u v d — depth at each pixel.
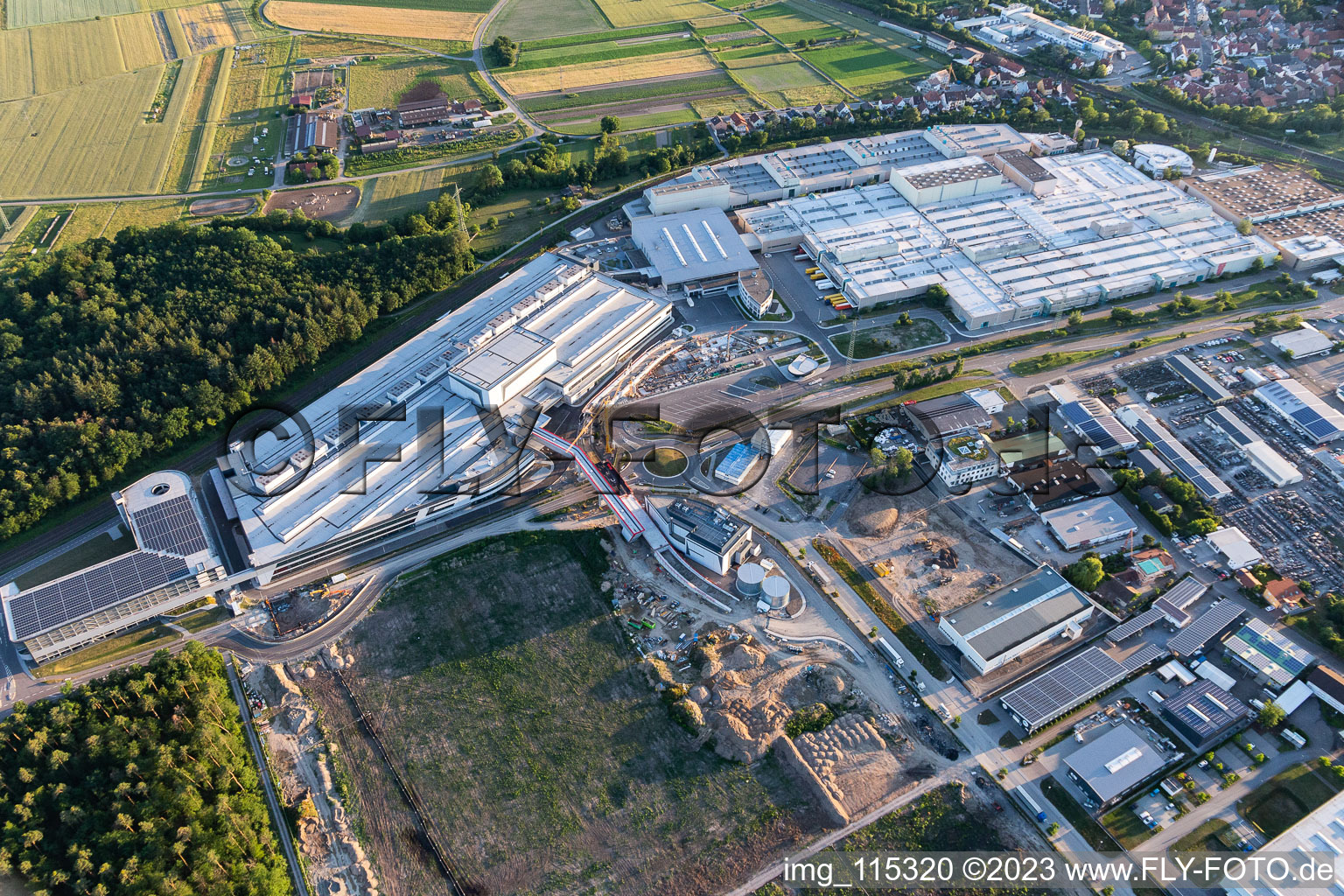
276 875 183.25
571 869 187.12
